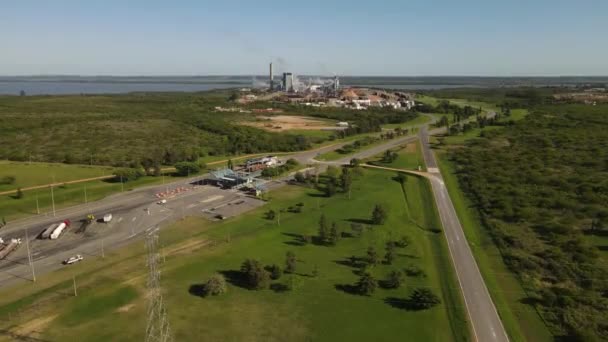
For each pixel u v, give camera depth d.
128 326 66.69
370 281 79.00
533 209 125.25
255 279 79.00
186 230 106.88
